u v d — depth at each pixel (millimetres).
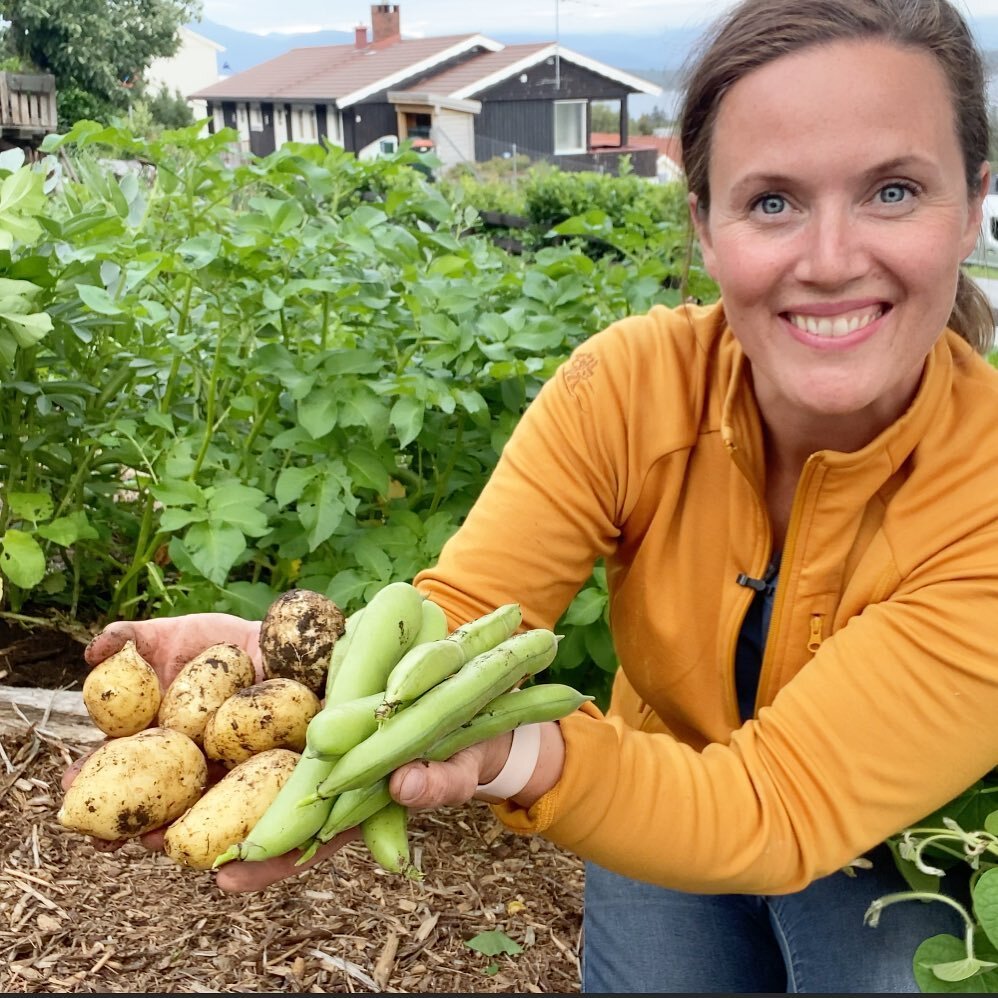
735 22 577
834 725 597
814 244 564
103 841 552
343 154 1446
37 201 1054
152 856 1013
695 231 726
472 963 923
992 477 619
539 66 11289
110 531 1310
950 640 590
